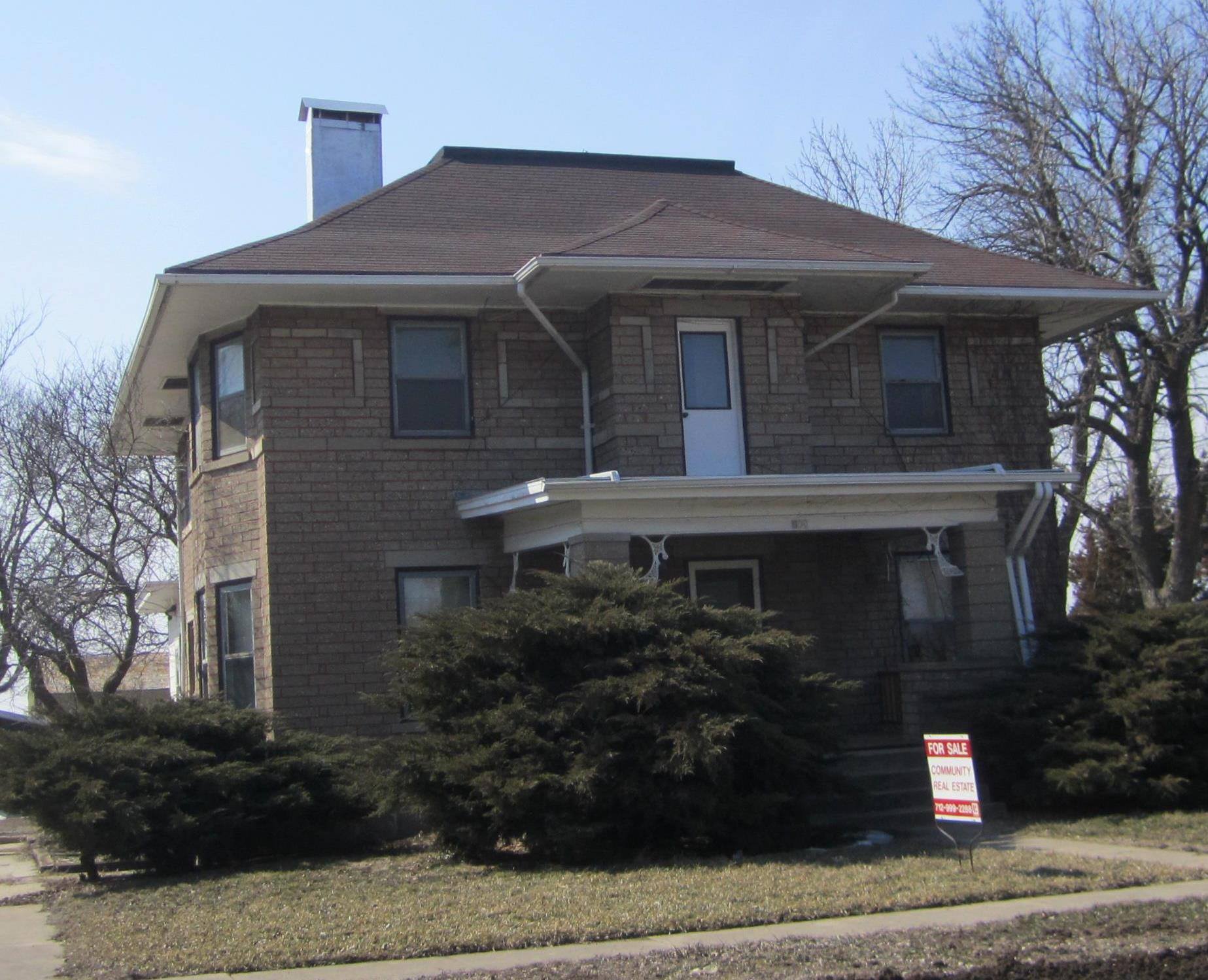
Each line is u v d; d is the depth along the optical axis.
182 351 19.22
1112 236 26.33
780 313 17.84
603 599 13.30
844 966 8.26
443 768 12.54
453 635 13.46
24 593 22.83
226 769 13.48
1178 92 25.91
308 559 16.78
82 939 9.98
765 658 13.48
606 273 16.34
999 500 19.55
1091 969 8.30
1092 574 35.09
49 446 24.23
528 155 21.50
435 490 17.34
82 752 12.95
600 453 17.55
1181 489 26.94
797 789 13.27
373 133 22.22
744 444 17.55
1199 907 9.75
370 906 10.69
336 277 16.31
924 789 15.31
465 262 17.27
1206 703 15.10
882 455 18.92
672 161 22.31
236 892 11.73
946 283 18.44
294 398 16.97
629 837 12.81
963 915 9.74
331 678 16.66
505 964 8.77
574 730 12.60
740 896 10.41
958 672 16.34
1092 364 26.95
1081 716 15.38
